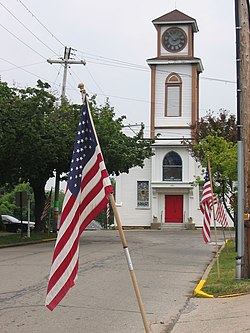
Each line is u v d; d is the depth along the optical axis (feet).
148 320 31.53
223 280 44.55
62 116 100.48
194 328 29.30
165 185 160.15
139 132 114.32
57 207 117.50
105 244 91.45
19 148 89.04
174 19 162.30
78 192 21.65
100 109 106.63
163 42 163.94
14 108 85.40
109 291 41.47
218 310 33.73
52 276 20.75
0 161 96.58
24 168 100.12
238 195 43.60
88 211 21.79
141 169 164.45
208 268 56.85
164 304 36.68
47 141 91.20
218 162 76.13
